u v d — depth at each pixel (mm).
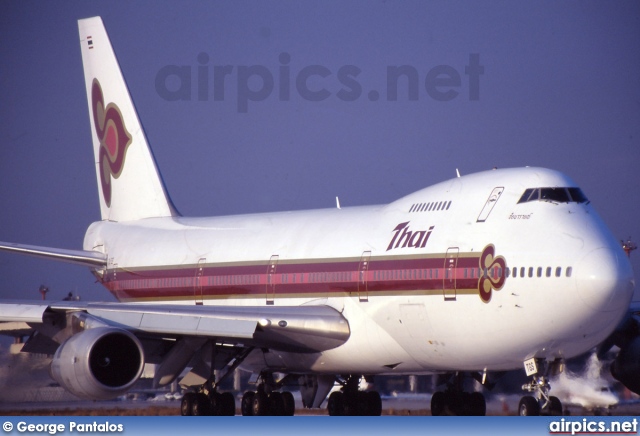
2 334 101688
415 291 83750
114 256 118625
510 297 76062
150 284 112812
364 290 88750
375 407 105000
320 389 102000
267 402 104312
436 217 84938
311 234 97938
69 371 84812
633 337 91812
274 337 90938
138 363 86750
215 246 107500
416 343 85062
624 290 72562
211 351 93750
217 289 104938
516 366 81688
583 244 74062
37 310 87938
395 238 87812
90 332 85312
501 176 82062
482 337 78938
